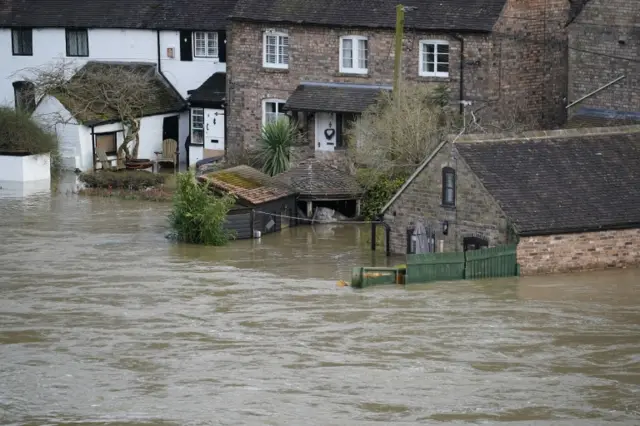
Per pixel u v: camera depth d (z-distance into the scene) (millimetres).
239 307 62688
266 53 94312
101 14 104938
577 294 64125
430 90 86188
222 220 77875
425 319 60156
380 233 76625
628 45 84812
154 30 102812
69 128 98250
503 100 86875
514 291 64750
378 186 83188
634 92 84938
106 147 99812
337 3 92062
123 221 83938
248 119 95625
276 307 62656
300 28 92500
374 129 84062
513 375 52938
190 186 78250
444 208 70750
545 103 88688
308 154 91875
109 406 50062
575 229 67562
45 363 54750
